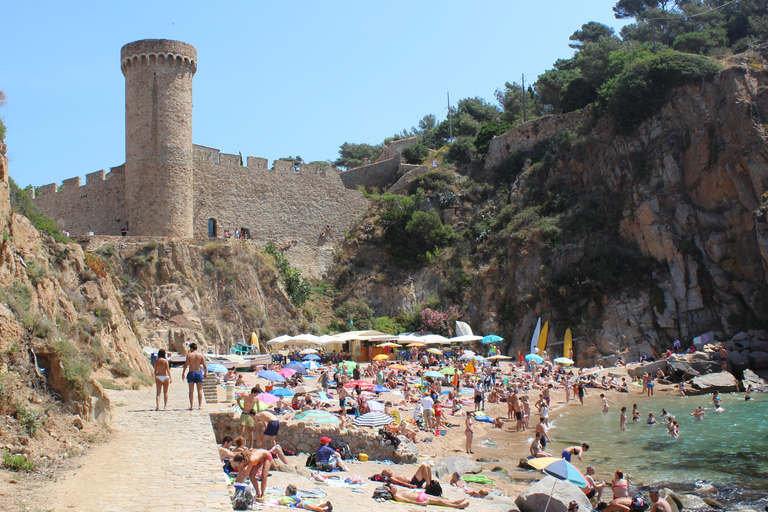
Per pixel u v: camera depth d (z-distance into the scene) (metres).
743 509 17.17
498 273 58.78
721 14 68.94
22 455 11.66
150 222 49.88
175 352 43.38
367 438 21.48
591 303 51.12
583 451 22.84
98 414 15.54
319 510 13.51
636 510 16.80
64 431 13.74
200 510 9.92
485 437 27.59
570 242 55.44
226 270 50.62
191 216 52.06
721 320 47.41
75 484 11.14
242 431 19.09
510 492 19.11
